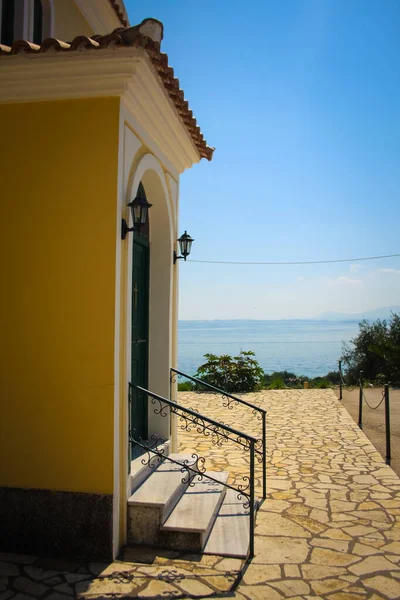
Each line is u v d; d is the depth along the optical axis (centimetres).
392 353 1803
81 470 433
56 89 449
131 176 490
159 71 467
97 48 420
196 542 438
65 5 668
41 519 434
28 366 446
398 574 407
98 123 446
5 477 443
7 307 452
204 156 739
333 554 443
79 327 441
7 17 573
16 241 454
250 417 1159
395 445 880
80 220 446
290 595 371
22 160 456
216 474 619
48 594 363
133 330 610
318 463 762
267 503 576
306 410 1251
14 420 446
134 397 614
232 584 382
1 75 448
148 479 516
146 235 655
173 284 683
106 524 424
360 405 1077
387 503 581
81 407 437
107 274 439
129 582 383
